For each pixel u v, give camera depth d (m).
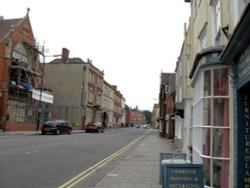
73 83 60.50
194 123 8.95
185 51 20.59
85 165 13.77
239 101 7.03
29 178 10.22
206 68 7.57
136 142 31.77
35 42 44.84
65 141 26.23
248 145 6.94
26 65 41.81
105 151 20.45
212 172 7.27
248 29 5.57
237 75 6.99
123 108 116.00
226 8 8.92
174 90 35.28
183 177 5.97
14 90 39.06
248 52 6.07
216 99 7.42
